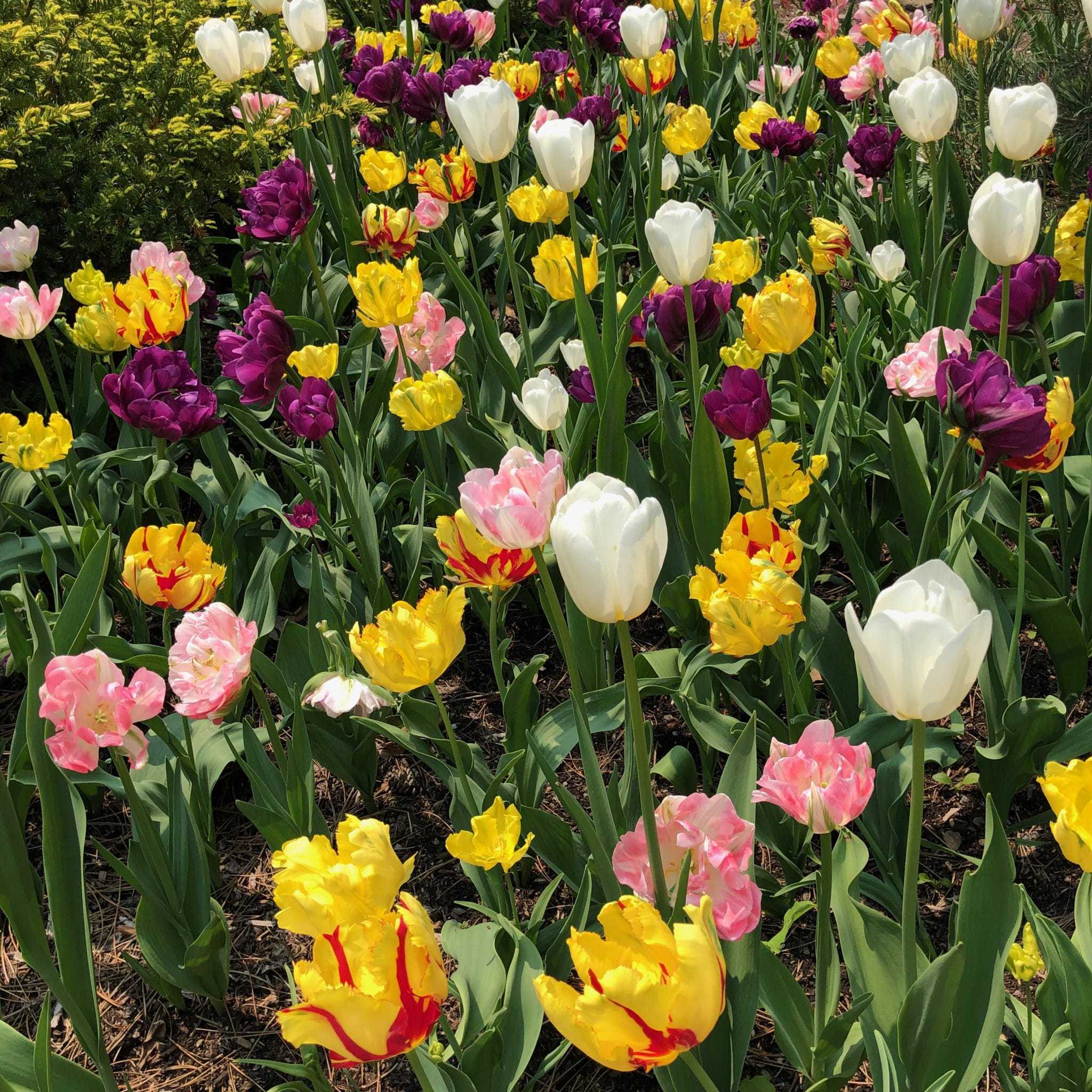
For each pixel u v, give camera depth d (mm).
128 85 4703
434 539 3018
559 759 2330
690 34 5434
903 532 3406
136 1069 2186
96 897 2576
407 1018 1135
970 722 2723
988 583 2371
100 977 2375
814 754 1453
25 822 2719
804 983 2145
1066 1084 1585
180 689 1991
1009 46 4527
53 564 2811
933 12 5594
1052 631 2449
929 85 2867
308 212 3326
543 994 1100
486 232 4957
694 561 2750
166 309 2980
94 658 1822
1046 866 2369
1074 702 2703
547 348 3945
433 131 5363
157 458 3139
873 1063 1620
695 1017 1084
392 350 3363
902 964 1662
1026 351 3215
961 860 2367
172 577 2098
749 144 4641
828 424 2797
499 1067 1822
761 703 2312
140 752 1933
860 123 5305
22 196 4293
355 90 4949
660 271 3105
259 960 2365
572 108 4441
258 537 3262
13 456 2740
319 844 1255
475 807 1894
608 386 2531
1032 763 2254
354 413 3504
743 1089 1579
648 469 2785
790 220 4250
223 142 4684
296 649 2598
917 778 1325
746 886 1498
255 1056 2172
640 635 3107
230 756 2514
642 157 4859
